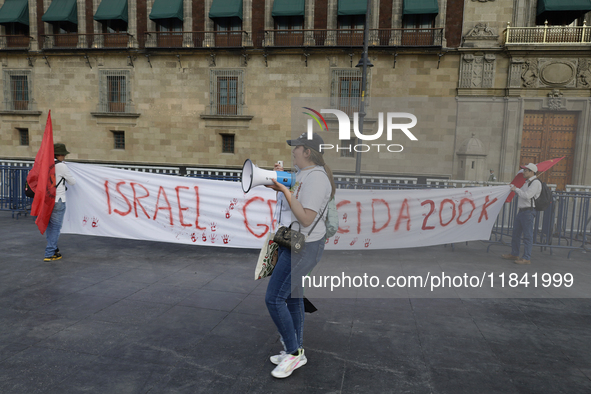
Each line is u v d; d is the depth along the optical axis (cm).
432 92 1900
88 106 2228
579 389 240
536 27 1758
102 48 2131
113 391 233
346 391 237
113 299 385
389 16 1938
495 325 330
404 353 284
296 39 2023
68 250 576
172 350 285
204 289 420
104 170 607
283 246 241
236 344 296
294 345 256
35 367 258
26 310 353
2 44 2286
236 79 2103
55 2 2200
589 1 1723
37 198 496
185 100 2144
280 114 2069
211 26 2100
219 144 2152
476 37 1825
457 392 236
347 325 330
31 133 2306
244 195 588
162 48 2089
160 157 2202
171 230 605
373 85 1956
